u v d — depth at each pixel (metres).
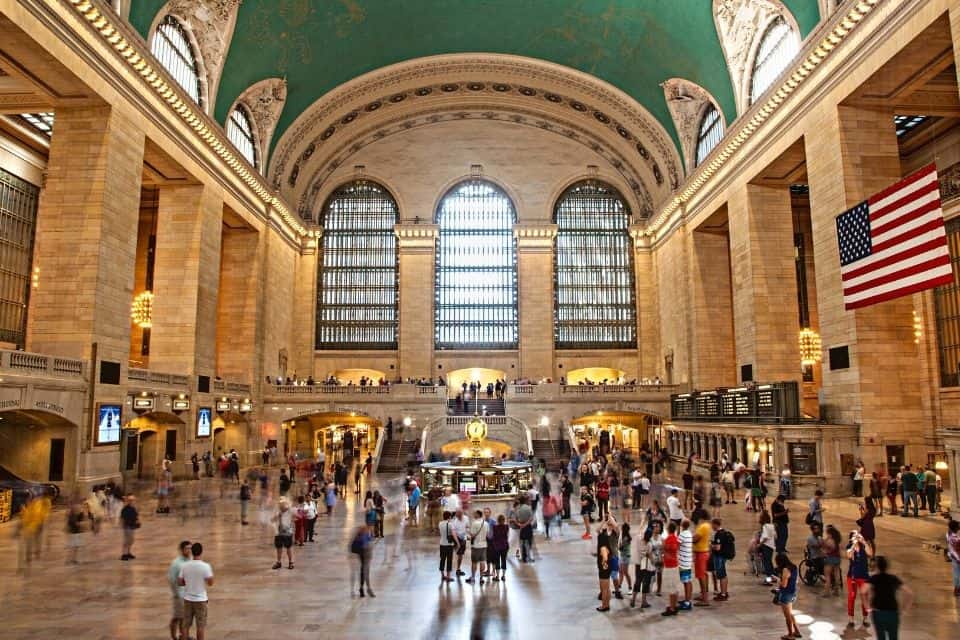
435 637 8.34
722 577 9.88
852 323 20.16
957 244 24.17
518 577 11.42
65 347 19.25
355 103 37.75
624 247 42.78
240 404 30.89
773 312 26.69
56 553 13.17
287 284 38.34
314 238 41.28
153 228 34.31
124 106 21.03
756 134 26.16
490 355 41.56
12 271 25.80
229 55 27.22
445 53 35.59
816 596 10.03
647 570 9.61
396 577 11.41
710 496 18.94
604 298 42.41
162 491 18.34
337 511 18.91
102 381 19.72
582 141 42.44
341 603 9.80
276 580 11.16
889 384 19.86
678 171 35.84
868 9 19.05
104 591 10.39
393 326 41.69
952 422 23.55
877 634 6.68
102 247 19.86
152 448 25.59
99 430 19.42
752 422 23.20
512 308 42.31
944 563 11.76
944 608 9.23
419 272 41.47
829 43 20.80
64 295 19.52
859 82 19.70
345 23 30.41
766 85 26.20
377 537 14.84
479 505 19.11
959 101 21.20
